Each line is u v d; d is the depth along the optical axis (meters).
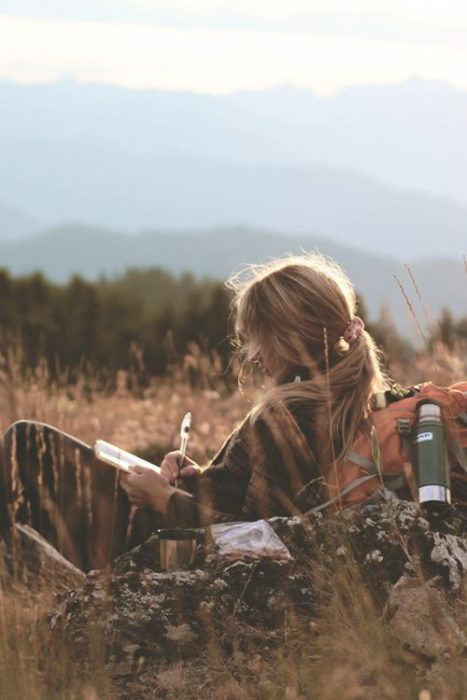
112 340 15.96
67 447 3.89
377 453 2.98
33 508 3.95
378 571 2.86
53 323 16.22
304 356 3.14
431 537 2.88
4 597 3.51
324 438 3.05
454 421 3.11
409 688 2.50
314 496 3.09
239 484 3.25
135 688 2.75
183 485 3.54
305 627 2.79
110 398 10.62
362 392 3.09
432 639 2.64
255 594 2.89
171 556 3.02
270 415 3.06
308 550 2.95
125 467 3.29
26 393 8.30
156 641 2.83
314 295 3.18
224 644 2.82
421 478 2.91
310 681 2.58
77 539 3.81
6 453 3.91
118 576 3.03
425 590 2.68
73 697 2.62
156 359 15.38
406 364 7.50
